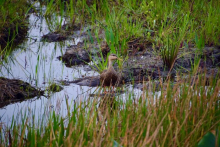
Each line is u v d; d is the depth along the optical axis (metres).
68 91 12.45
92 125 7.86
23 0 21.52
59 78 13.62
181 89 10.09
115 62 14.71
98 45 16.20
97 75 13.87
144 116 8.45
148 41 15.98
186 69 13.77
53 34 18.17
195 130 7.91
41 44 17.36
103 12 19.73
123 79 13.45
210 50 15.07
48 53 16.22
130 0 19.09
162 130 7.55
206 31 15.95
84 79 13.49
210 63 14.38
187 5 18.30
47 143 7.20
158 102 9.02
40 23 20.16
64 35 18.02
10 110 11.06
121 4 19.77
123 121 8.34
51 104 11.35
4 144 7.41
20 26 18.34
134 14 18.09
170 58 14.04
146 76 13.62
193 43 15.73
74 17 19.56
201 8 18.33
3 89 12.04
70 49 16.05
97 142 6.82
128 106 8.98
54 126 7.74
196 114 8.59
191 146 7.46
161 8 18.03
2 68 14.44
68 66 14.84
